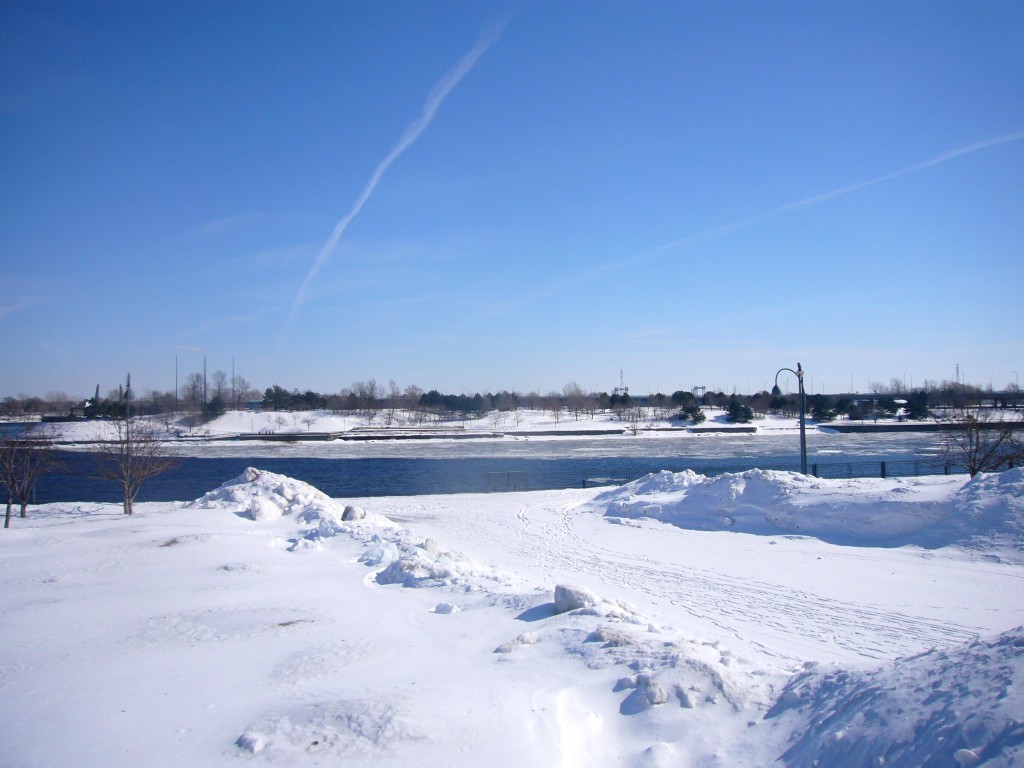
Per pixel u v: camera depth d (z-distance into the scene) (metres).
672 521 24.97
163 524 22.47
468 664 8.77
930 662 5.98
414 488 44.94
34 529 21.52
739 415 101.12
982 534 18.11
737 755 5.94
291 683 8.41
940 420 92.44
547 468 55.91
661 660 7.64
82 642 10.51
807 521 21.62
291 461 64.12
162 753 6.50
